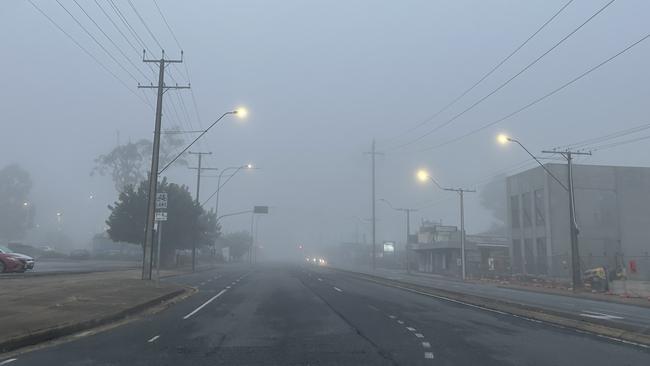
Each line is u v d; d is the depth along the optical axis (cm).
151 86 3134
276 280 3938
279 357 1052
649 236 5538
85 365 971
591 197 5512
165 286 2603
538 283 4841
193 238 5566
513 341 1270
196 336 1305
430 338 1296
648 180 5638
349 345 1191
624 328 1401
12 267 3061
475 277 6078
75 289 2138
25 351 1096
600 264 5334
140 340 1242
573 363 1016
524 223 5972
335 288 3172
